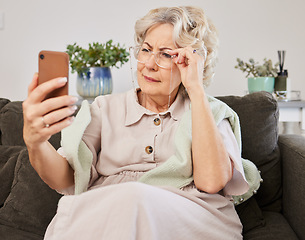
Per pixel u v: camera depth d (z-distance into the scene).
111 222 0.83
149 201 0.84
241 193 1.18
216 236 1.01
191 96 1.15
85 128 1.19
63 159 1.12
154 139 1.25
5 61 2.78
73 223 0.90
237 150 1.21
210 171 1.10
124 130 1.28
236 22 2.57
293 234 1.26
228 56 2.59
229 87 2.61
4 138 1.67
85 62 2.15
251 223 1.34
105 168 1.24
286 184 1.42
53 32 2.71
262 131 1.45
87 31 2.68
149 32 1.24
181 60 1.17
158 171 1.16
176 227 0.90
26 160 1.48
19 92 2.79
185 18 1.22
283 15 2.55
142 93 1.36
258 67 2.17
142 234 0.83
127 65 2.65
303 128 2.02
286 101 2.05
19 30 2.74
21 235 1.32
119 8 2.64
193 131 1.13
